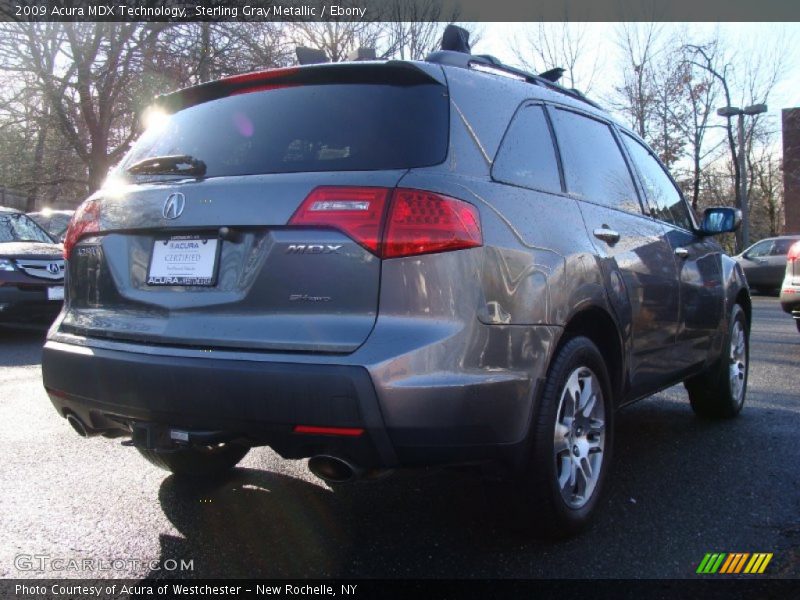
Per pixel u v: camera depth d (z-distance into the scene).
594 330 3.33
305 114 2.86
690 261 4.36
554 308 2.83
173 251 2.79
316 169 2.65
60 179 18.47
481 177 2.73
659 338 3.86
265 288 2.53
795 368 7.23
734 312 5.01
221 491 3.59
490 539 3.04
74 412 2.95
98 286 3.01
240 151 2.87
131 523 3.17
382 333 2.38
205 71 16.36
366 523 3.21
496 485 2.82
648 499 3.50
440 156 2.63
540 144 3.22
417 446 2.40
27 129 17.25
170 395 2.55
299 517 3.27
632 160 4.18
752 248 20.16
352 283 2.43
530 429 2.71
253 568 2.78
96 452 4.14
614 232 3.46
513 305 2.63
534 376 2.70
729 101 27.23
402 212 2.45
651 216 4.15
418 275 2.43
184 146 3.06
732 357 5.02
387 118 2.74
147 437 2.70
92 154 16.25
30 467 3.87
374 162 2.62
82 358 2.80
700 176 31.47
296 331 2.45
